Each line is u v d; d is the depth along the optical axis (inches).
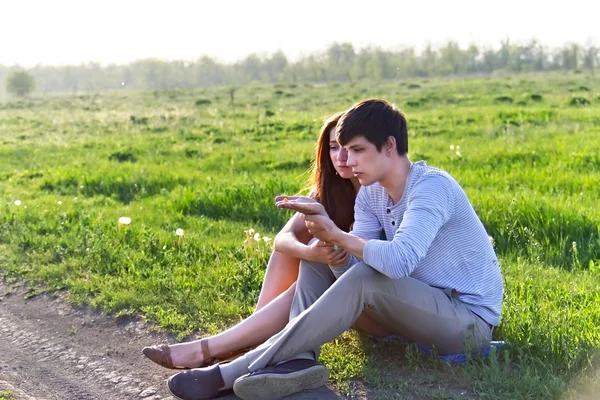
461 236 139.8
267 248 227.8
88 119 809.5
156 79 3570.4
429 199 133.0
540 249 224.5
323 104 946.1
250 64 3563.0
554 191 318.7
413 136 551.2
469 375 138.3
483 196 291.6
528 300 177.0
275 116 765.9
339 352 156.6
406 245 128.4
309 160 440.5
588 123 562.6
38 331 190.1
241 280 204.1
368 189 147.7
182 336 176.2
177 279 209.5
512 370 141.9
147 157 500.4
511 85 1114.1
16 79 2539.4
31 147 574.6
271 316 145.7
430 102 855.7
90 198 356.2
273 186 327.6
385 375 145.6
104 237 254.7
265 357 132.3
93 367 166.2
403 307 135.3
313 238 161.9
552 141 472.7
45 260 241.3
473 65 2859.3
